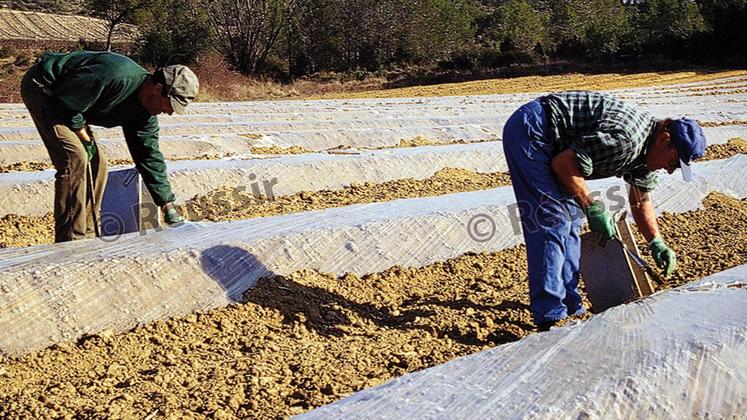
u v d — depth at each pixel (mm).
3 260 4434
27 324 4078
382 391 3125
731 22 35656
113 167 7891
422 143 11625
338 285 5059
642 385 3041
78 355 4043
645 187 4344
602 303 4496
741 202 7934
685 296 3982
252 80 30656
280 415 3332
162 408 3365
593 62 36438
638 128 3922
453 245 5754
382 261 5363
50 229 6508
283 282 4867
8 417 3326
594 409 2912
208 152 9578
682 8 36719
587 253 4516
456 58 36469
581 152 3900
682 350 3260
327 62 37844
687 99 20422
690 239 6527
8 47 36625
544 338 3561
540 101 4117
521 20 38500
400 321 4711
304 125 12570
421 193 8000
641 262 4426
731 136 12242
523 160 4062
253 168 7703
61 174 4906
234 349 4203
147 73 4938
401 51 38156
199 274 4621
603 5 39406
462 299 4988
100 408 3373
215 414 3324
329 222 5488
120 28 38875
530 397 2980
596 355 3299
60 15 55625
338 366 3910
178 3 32656
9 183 6676
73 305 4215
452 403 2969
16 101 21406
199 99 24516
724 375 3166
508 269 5676
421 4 37719
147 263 4484
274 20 35875
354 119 14875
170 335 4312
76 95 4641
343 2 37250
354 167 8375
